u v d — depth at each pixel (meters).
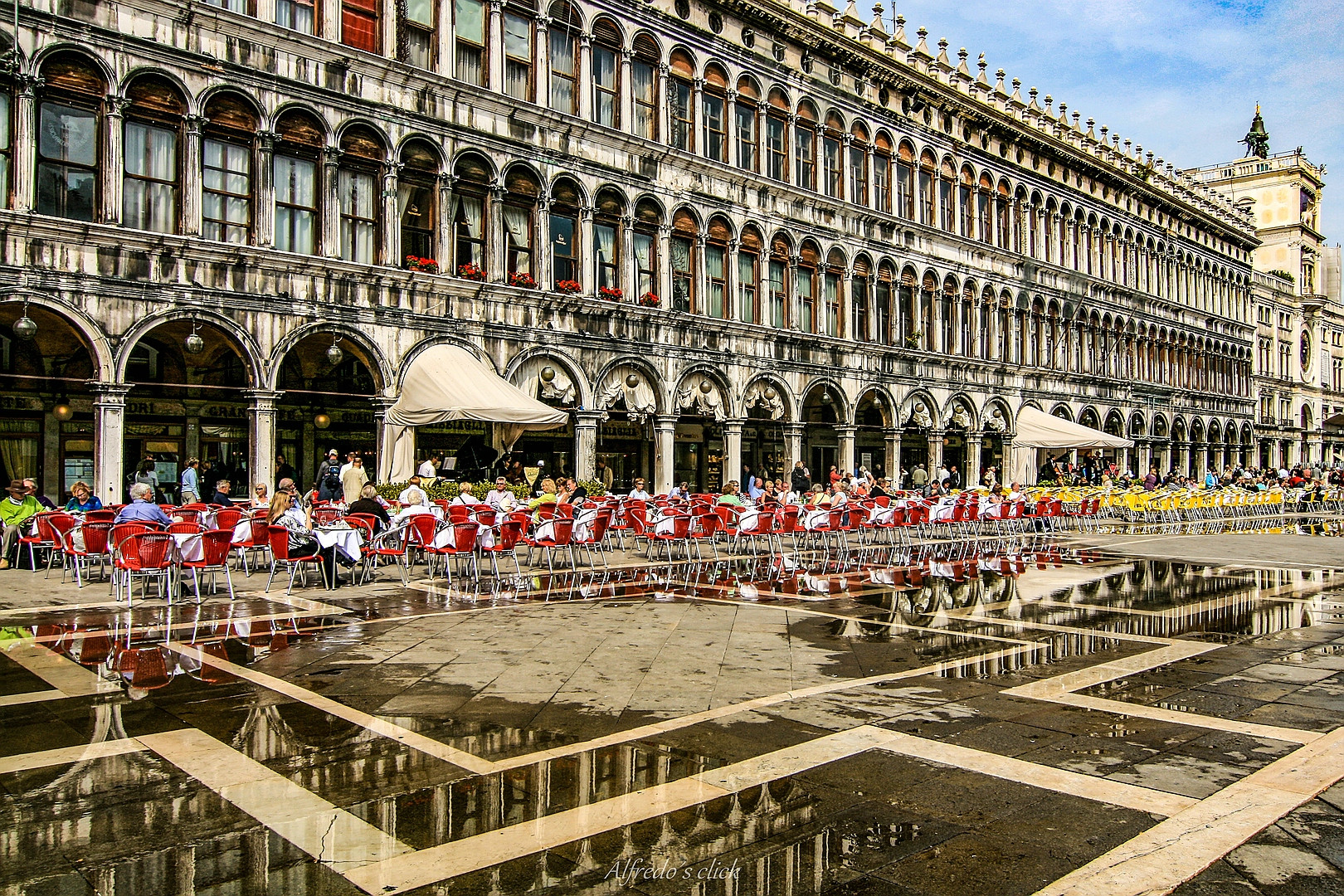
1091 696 8.26
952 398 38.25
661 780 6.06
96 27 18.03
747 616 12.29
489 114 23.92
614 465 31.73
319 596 13.45
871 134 34.88
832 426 34.12
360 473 18.95
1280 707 7.93
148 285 18.62
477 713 7.52
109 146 18.23
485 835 5.19
